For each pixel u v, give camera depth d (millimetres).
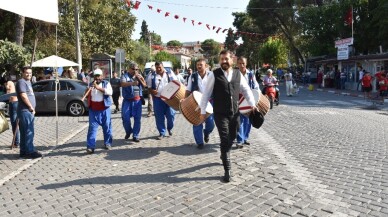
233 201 5266
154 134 10641
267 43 61188
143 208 5102
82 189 5938
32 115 8180
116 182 6234
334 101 22469
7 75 21094
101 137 10367
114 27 37312
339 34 41906
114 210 5059
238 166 7000
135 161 7578
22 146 8148
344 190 5625
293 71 58156
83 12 33812
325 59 42750
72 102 16188
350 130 10969
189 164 7242
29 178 6602
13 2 6422
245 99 7008
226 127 6121
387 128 11445
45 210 5129
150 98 14961
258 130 11062
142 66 63969
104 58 25516
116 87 16906
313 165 7020
